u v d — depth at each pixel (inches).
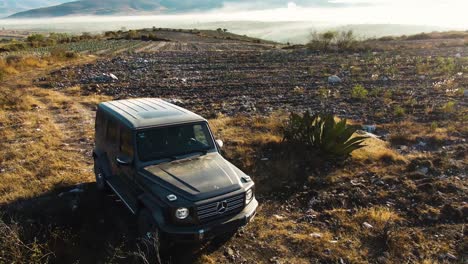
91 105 640.4
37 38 2608.3
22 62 1107.3
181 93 737.0
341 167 337.4
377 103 615.8
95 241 225.6
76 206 267.0
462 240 223.9
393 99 645.3
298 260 209.0
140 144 227.0
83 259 208.7
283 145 382.0
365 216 251.9
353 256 210.2
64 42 2566.4
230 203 206.1
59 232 229.0
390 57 1268.5
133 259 205.8
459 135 432.1
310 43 1743.4
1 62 1048.8
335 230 238.7
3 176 317.7
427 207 262.5
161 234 199.0
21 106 590.9
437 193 281.6
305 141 382.0
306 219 253.8
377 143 401.4
